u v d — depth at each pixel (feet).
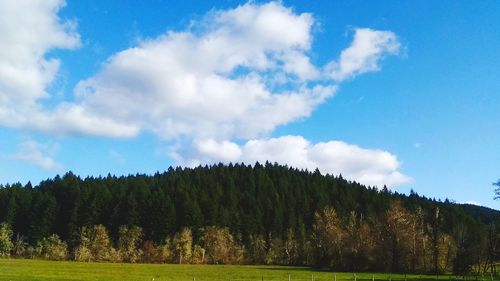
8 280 218.38
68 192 589.73
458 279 292.20
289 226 593.01
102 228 524.11
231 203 647.56
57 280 226.58
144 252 522.47
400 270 387.14
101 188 596.70
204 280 254.47
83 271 304.09
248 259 551.18
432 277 310.45
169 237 539.70
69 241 528.63
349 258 402.52
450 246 376.07
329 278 284.20
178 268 383.65
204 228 558.15
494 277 317.63
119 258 514.27
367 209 595.06
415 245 385.50
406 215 398.62
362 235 411.54
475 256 350.23
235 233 586.45
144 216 560.61
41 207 547.90
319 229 451.94
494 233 347.15
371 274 336.08
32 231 530.27
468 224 514.68
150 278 255.91
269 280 260.42
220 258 531.09
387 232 397.39
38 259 495.00
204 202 599.16
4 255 507.30
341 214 591.78
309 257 491.31
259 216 608.19
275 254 537.65
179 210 577.84
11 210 547.49
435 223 386.73
